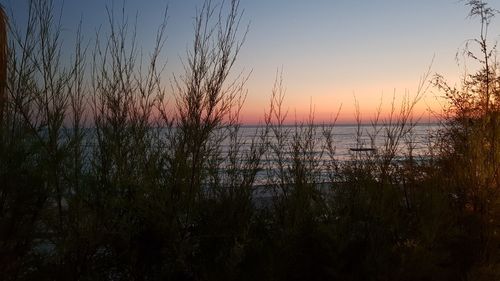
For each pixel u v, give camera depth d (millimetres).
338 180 5039
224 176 4613
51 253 3938
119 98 4340
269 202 4867
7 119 4031
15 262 3850
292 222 4617
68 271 3930
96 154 4223
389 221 4809
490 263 4871
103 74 4348
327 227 4535
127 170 4203
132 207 4176
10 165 3908
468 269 4938
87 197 4074
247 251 4281
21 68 4066
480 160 5469
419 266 4383
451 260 4938
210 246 4367
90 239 3918
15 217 3918
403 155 5301
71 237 3855
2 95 4051
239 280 4133
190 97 4324
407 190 5340
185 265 4082
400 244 4586
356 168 5043
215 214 4496
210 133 4395
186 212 4285
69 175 4020
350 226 4742
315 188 4848
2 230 3848
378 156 5145
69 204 3955
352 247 4688
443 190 5367
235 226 4477
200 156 4340
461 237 5148
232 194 4582
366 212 4871
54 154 3982
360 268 4555
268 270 4176
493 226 5172
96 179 4105
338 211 4820
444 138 5906
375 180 5004
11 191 3916
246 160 4719
